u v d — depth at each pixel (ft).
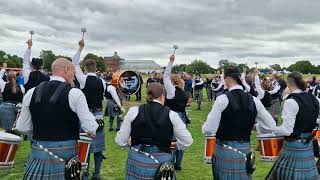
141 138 10.87
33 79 20.35
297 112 13.24
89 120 10.88
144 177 10.78
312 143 13.87
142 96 75.77
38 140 10.89
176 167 20.45
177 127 10.98
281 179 13.94
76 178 11.06
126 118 11.11
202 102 66.23
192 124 38.78
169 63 17.39
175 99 17.95
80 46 16.88
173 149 11.68
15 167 20.67
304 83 13.61
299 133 13.48
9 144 13.34
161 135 10.82
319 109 13.96
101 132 17.30
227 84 12.44
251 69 32.91
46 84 11.03
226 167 12.10
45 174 10.75
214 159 12.47
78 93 10.88
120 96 52.06
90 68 17.44
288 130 13.12
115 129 34.55
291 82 13.69
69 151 10.92
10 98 23.32
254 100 12.28
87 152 13.44
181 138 11.05
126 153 24.58
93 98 17.07
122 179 18.86
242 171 12.07
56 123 10.77
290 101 13.25
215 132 12.27
